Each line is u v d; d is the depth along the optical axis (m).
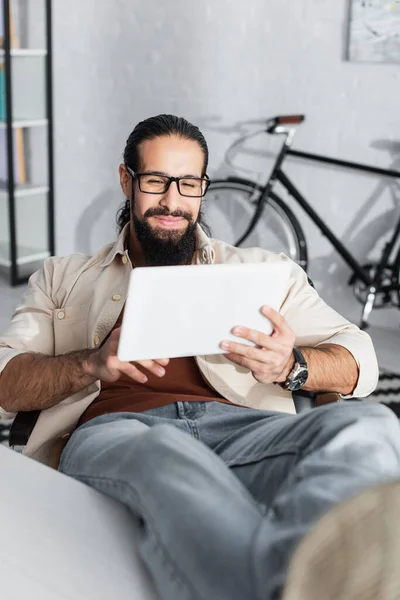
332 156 4.34
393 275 4.21
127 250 2.00
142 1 4.68
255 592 1.05
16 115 4.90
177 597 1.12
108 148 4.98
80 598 1.16
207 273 1.52
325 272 4.52
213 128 4.65
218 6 4.47
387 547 0.98
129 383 1.88
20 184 5.11
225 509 1.17
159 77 4.73
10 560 1.22
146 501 1.25
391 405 3.40
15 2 4.91
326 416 1.43
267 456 1.50
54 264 2.03
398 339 4.21
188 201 1.93
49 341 1.97
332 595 0.98
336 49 4.21
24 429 1.82
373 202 4.27
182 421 1.73
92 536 1.30
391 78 4.09
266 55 4.41
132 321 1.53
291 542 1.07
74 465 1.51
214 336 1.62
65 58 5.00
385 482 1.04
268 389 1.92
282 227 4.53
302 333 1.99
